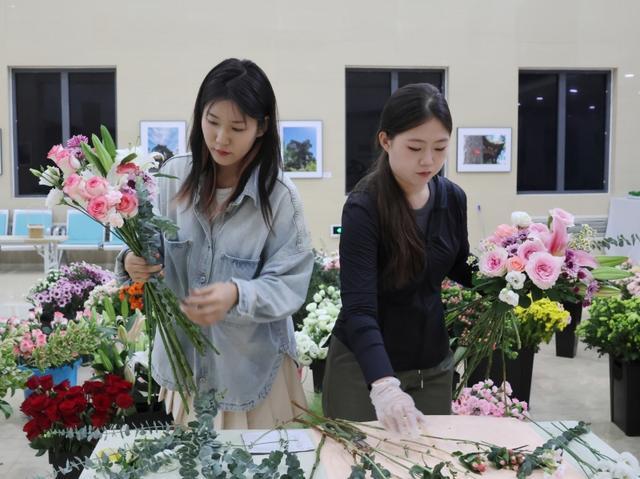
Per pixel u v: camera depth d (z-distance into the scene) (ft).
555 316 11.87
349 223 5.36
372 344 5.00
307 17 29.71
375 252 5.36
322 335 12.65
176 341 5.31
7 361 9.51
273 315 5.25
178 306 5.23
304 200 30.37
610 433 11.71
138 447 4.58
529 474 4.30
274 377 5.83
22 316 19.75
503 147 31.17
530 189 32.76
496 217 31.45
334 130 30.25
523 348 12.61
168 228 4.87
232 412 5.76
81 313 11.73
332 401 6.00
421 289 5.65
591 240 5.41
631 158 32.37
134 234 4.97
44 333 11.62
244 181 5.46
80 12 28.84
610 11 31.45
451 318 6.18
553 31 31.19
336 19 29.89
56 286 15.07
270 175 5.44
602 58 31.63
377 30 30.17
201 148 5.49
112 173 4.83
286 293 5.38
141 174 4.95
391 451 4.69
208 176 5.57
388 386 4.75
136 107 29.22
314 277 14.53
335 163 30.40
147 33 29.01
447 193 5.75
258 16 29.43
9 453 10.52
